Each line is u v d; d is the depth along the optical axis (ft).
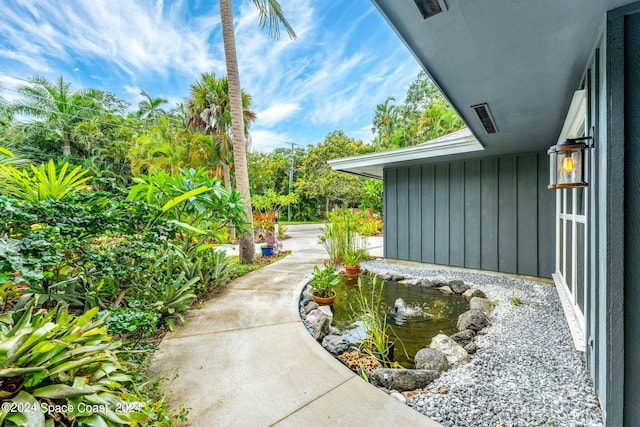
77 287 8.36
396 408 6.15
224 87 40.29
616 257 5.00
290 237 42.98
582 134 9.65
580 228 9.48
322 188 69.26
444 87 8.12
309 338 9.28
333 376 7.25
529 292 14.82
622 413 4.99
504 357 8.50
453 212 20.02
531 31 5.67
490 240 18.56
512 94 8.60
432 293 15.60
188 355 8.19
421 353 8.44
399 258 22.66
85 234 7.18
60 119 55.42
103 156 59.93
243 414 5.90
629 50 4.91
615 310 5.02
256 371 7.43
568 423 5.73
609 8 4.97
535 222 16.96
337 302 14.29
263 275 17.75
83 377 4.58
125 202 7.89
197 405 6.15
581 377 7.29
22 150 52.21
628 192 4.93
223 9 21.18
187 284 11.28
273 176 87.04
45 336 4.49
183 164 41.81
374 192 59.62
